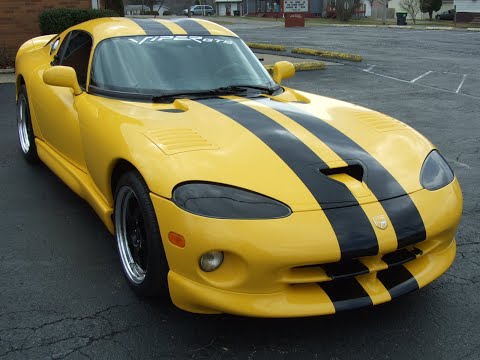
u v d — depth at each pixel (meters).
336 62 14.66
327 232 2.46
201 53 4.04
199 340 2.68
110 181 3.24
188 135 2.96
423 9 56.25
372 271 2.57
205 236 2.44
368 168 2.84
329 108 3.64
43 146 4.73
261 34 27.30
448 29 34.81
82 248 3.67
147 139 2.93
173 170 2.65
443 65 14.55
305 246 2.42
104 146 3.19
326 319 2.86
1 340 2.65
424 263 2.83
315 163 2.79
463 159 5.98
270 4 66.31
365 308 2.56
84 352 2.57
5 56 12.06
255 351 2.60
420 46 20.64
